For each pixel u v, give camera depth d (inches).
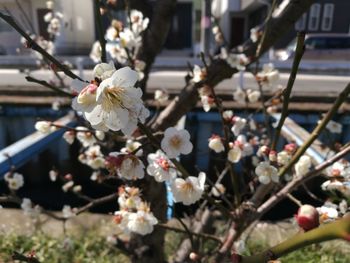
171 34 777.6
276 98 108.7
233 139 77.9
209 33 242.2
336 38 513.0
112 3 92.4
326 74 345.7
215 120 225.5
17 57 122.9
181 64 458.9
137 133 64.4
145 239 94.1
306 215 22.0
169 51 750.5
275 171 56.8
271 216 196.7
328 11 558.3
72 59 140.3
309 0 66.4
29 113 229.5
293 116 221.3
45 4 90.7
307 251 143.4
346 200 63.2
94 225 179.6
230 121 72.9
